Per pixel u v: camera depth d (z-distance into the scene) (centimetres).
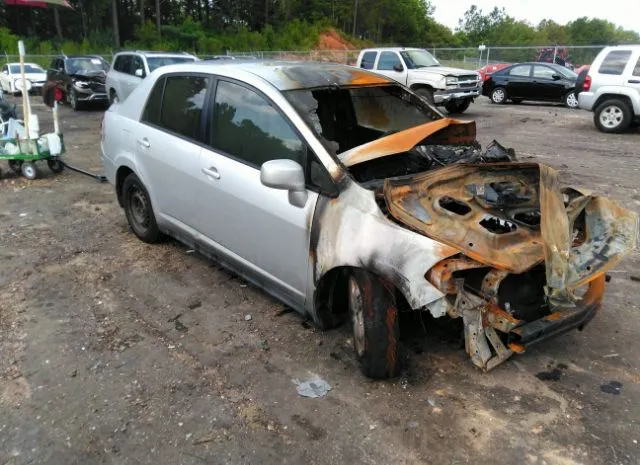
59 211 656
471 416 293
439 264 272
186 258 509
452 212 309
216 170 400
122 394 314
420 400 305
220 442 277
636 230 310
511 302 302
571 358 346
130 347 363
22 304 421
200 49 5328
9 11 5200
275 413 297
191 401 308
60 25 5444
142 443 276
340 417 293
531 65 1870
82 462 265
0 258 508
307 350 356
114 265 494
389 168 381
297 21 6619
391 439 277
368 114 439
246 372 334
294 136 349
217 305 420
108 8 5762
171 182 455
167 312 410
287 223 346
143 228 538
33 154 784
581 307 323
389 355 308
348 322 381
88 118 1547
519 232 297
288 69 407
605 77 1218
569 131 1277
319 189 330
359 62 1681
